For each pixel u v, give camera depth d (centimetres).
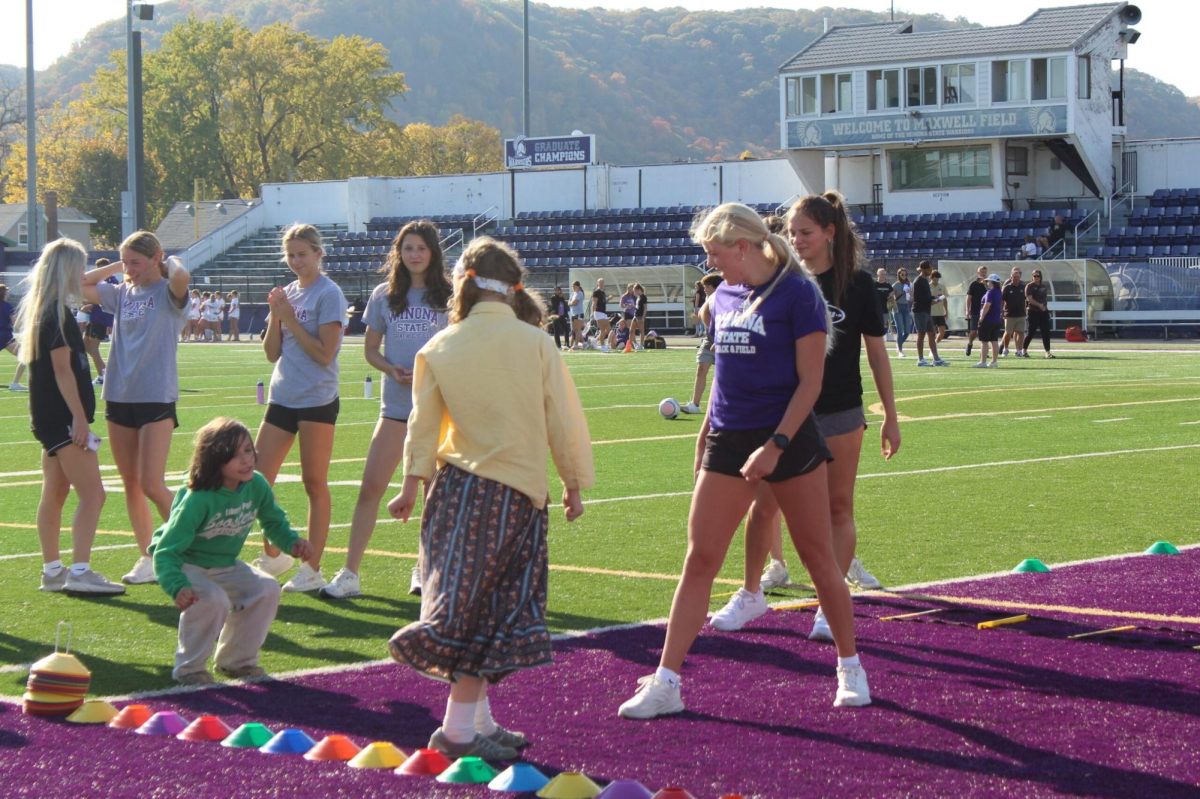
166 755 501
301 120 9744
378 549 939
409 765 483
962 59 4906
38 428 805
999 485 1180
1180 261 4262
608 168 5872
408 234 796
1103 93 4919
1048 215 4850
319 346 804
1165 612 717
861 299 667
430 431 516
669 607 744
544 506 516
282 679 614
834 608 562
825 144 5184
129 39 3869
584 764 491
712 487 557
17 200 9862
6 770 484
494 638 497
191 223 6862
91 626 722
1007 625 695
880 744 511
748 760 493
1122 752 497
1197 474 1236
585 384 2527
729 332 558
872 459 1367
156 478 812
